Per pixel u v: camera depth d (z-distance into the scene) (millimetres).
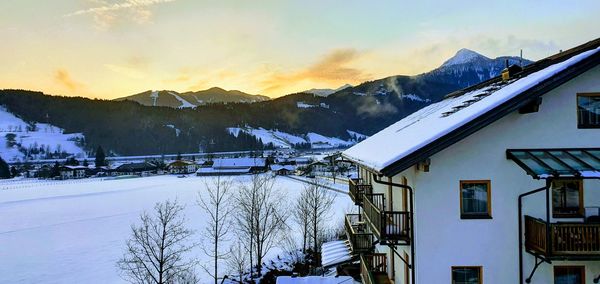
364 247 18469
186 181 126188
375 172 13328
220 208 56656
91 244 42969
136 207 68938
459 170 12703
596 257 10992
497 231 12625
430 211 12758
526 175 12578
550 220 12539
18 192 104562
